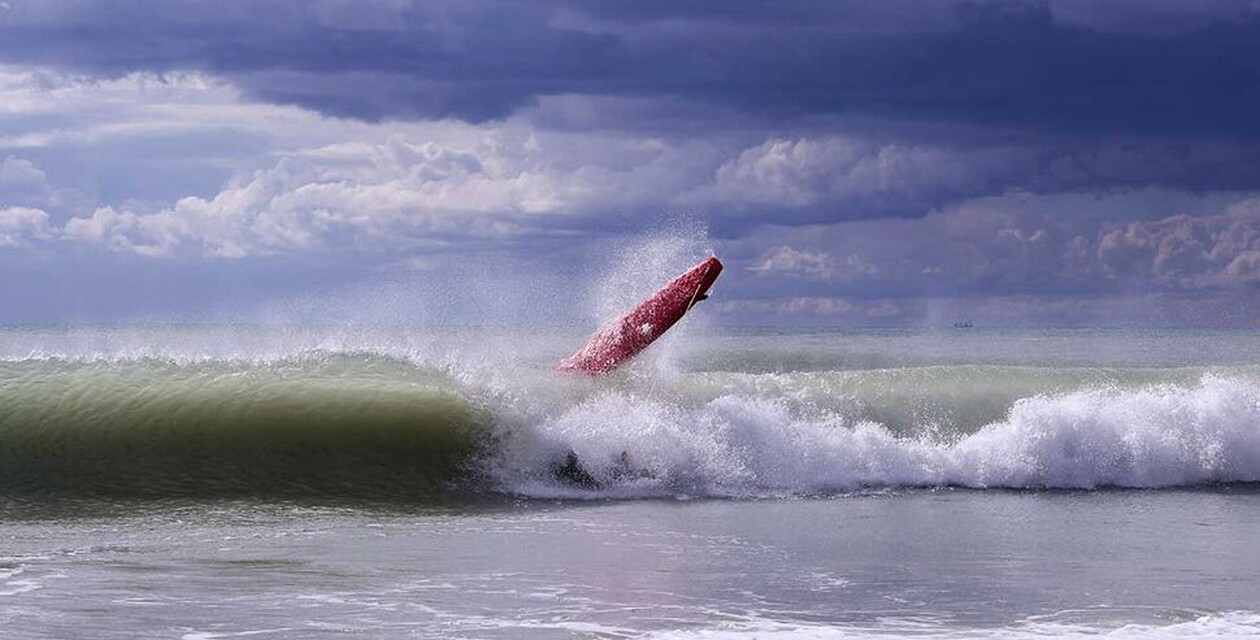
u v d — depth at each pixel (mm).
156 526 12453
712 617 8859
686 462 15125
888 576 10312
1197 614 9102
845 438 15711
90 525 12477
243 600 9203
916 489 15312
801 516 13398
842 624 8703
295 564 10578
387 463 14781
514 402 15477
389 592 9508
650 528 12586
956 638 8359
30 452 14555
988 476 15695
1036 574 10461
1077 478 15781
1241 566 10891
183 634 8234
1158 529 12805
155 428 15039
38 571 10164
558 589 9672
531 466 15000
